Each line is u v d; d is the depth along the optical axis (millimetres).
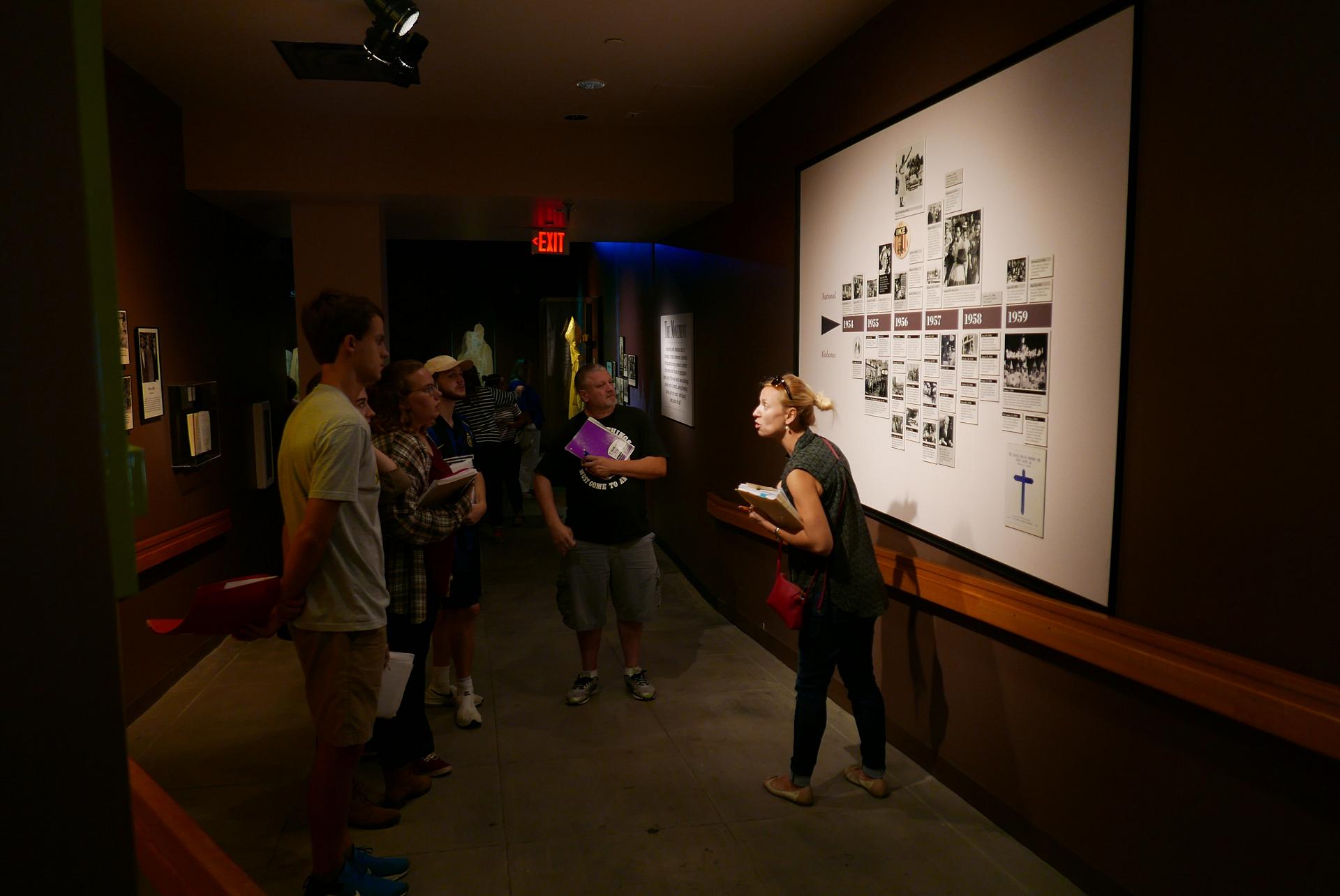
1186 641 2172
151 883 1648
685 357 6992
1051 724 2773
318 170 5223
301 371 5723
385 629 2588
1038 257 2707
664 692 4496
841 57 4078
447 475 3283
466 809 3260
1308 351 1845
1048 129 2650
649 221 6566
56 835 472
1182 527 2199
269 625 2352
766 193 5090
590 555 4270
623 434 4336
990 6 2936
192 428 4797
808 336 4539
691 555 6922
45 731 466
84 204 454
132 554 494
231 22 3754
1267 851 2029
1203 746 2195
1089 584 2529
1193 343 2145
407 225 6660
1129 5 2297
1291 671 1908
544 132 5480
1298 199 1854
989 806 3117
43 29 444
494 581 6820
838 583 3141
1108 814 2537
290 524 2498
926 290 3369
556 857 2928
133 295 4234
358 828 3107
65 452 461
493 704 4336
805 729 3221
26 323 450
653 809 3248
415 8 3410
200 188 5090
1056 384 2643
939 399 3299
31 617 459
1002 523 2938
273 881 2785
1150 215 2266
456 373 3734
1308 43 1820
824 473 3100
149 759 3695
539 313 13070
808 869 2832
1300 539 1881
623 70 4445
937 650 3424
